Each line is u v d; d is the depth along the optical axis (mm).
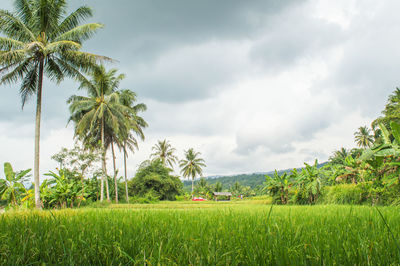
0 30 16453
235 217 2926
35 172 16828
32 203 18625
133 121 33906
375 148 10289
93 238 1499
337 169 15688
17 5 17328
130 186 47938
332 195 14320
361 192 12055
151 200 41844
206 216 3363
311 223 2242
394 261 1037
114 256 1170
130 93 35188
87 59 18750
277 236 1335
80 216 3059
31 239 1429
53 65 18891
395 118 30891
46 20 18016
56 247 1323
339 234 1512
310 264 1013
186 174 65812
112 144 34469
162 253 1202
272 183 18734
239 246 1298
